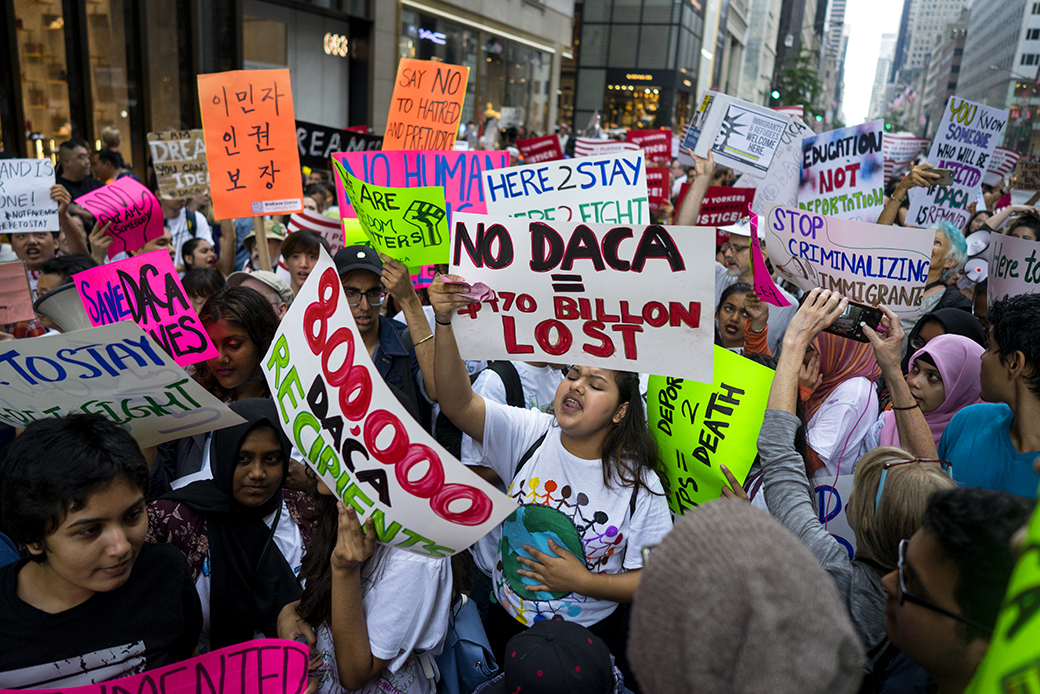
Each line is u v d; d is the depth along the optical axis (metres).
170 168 6.15
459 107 5.00
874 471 1.72
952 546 1.17
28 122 10.25
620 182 2.85
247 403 2.15
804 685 0.78
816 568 0.87
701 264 1.91
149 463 2.54
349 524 1.70
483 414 2.31
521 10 24.41
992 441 2.28
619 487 2.11
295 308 1.79
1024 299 2.14
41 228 4.50
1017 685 0.62
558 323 2.13
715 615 0.82
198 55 12.88
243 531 2.10
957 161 5.91
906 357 3.92
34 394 1.96
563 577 2.03
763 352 3.84
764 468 1.89
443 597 1.93
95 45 11.12
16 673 1.54
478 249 2.16
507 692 1.63
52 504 1.44
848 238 2.70
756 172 5.18
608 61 46.66
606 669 1.63
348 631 1.74
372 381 1.58
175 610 1.71
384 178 3.38
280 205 4.69
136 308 2.53
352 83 17.91
